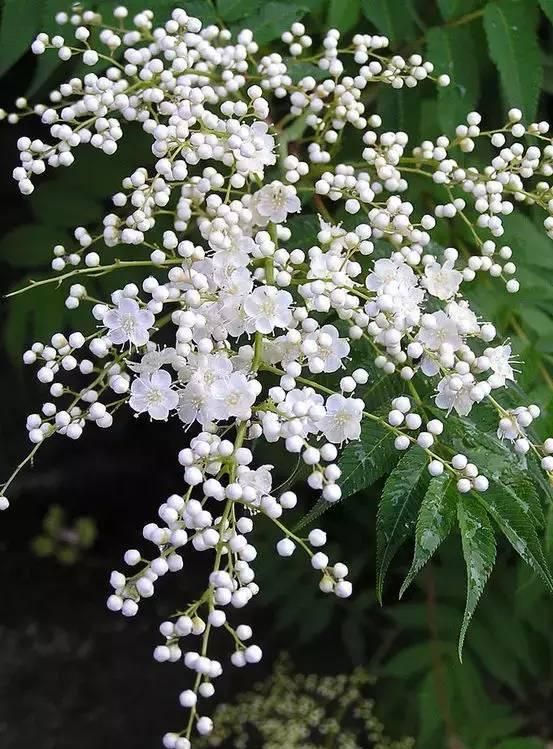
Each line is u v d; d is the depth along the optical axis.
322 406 0.21
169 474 0.65
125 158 0.35
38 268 0.40
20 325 0.35
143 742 0.57
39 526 0.65
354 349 0.25
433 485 0.22
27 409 0.53
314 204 0.29
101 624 0.62
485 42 0.31
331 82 0.27
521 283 0.29
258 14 0.29
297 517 0.43
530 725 0.48
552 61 0.32
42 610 0.63
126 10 0.27
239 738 0.51
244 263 0.23
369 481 0.23
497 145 0.25
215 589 0.21
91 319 0.35
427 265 0.24
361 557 0.46
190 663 0.20
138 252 0.33
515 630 0.40
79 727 0.58
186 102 0.23
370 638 0.52
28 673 0.60
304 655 0.55
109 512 0.66
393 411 0.22
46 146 0.25
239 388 0.21
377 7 0.30
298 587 0.46
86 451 0.65
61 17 0.27
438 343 0.22
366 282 0.23
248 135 0.23
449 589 0.41
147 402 0.22
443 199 0.30
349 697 0.48
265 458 0.37
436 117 0.31
